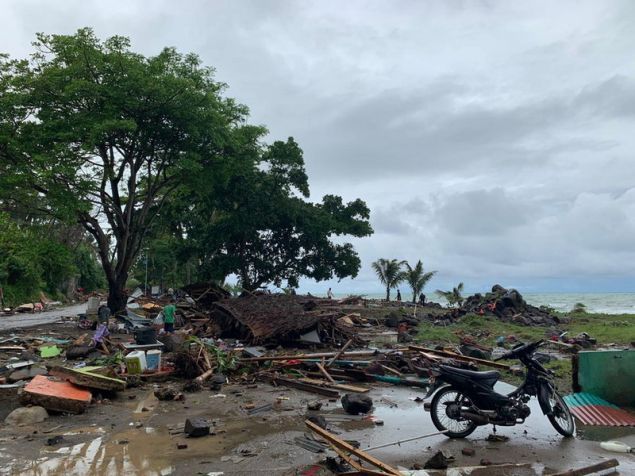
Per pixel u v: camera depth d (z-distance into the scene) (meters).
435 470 5.42
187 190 30.97
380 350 15.38
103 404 8.68
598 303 71.31
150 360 11.25
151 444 6.41
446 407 6.88
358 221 37.06
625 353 8.24
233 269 35.50
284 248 36.56
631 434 6.90
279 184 35.38
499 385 9.48
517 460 5.79
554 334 19.72
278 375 11.12
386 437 6.75
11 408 8.32
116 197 26.27
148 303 30.08
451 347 16.02
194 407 8.52
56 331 21.20
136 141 24.28
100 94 22.03
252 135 28.89
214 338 18.33
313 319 16.38
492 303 28.41
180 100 23.06
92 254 73.81
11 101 21.53
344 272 36.91
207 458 5.85
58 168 21.02
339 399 9.21
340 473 5.22
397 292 41.34
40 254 27.39
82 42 22.19
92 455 5.98
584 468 5.23
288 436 6.72
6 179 21.47
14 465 5.63
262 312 17.73
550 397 6.92
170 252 56.19
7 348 15.31
